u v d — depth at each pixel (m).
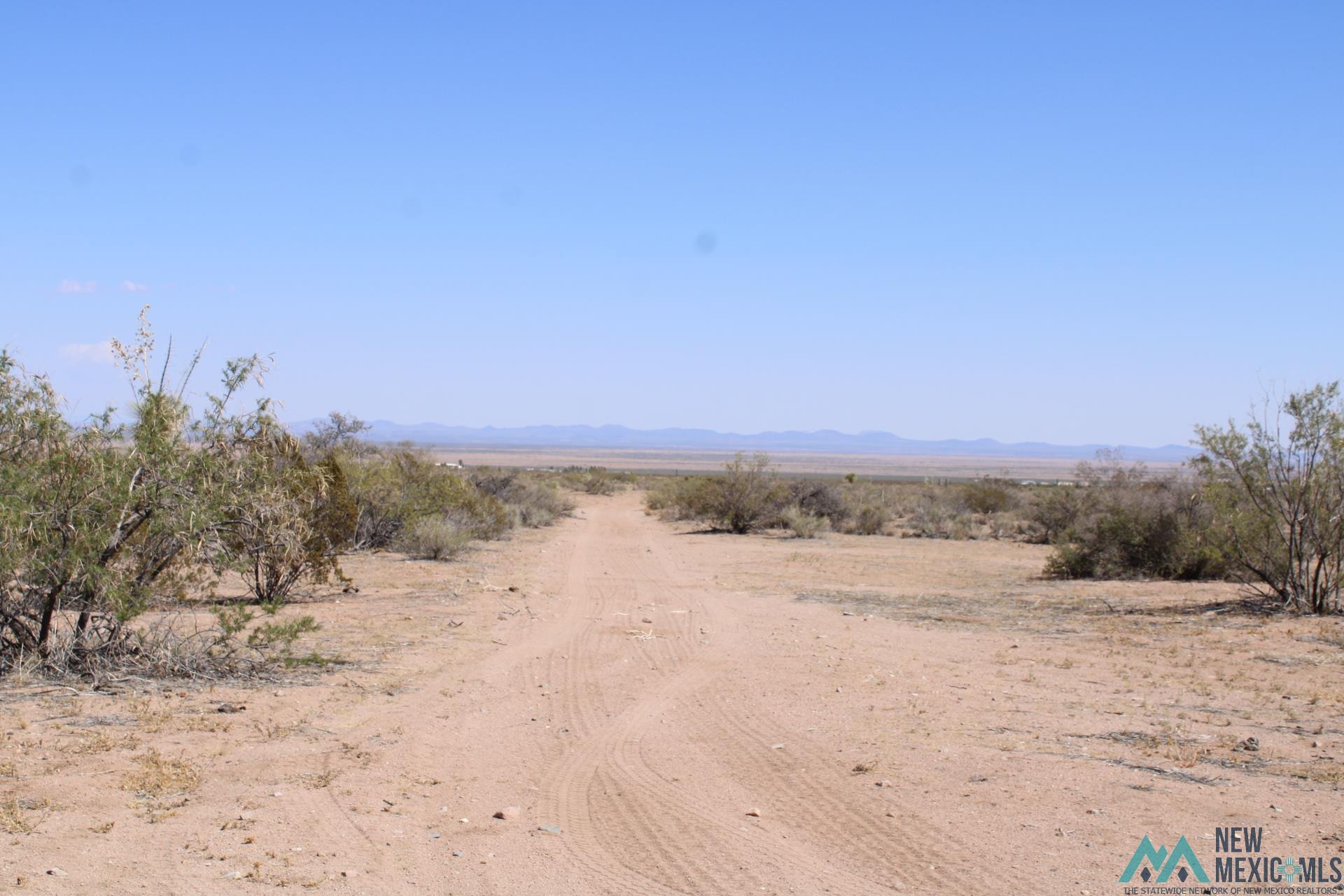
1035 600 19.34
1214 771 7.45
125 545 10.79
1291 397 16.94
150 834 5.89
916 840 6.03
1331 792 6.87
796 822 6.39
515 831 6.24
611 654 12.99
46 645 10.40
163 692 9.84
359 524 26.08
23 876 5.16
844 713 9.62
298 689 10.29
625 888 5.34
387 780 7.24
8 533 9.38
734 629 15.45
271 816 6.32
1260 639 14.12
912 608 18.31
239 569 12.10
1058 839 5.99
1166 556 22.84
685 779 7.41
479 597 18.39
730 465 40.59
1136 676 11.56
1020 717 9.39
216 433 11.07
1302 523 16.83
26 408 10.03
